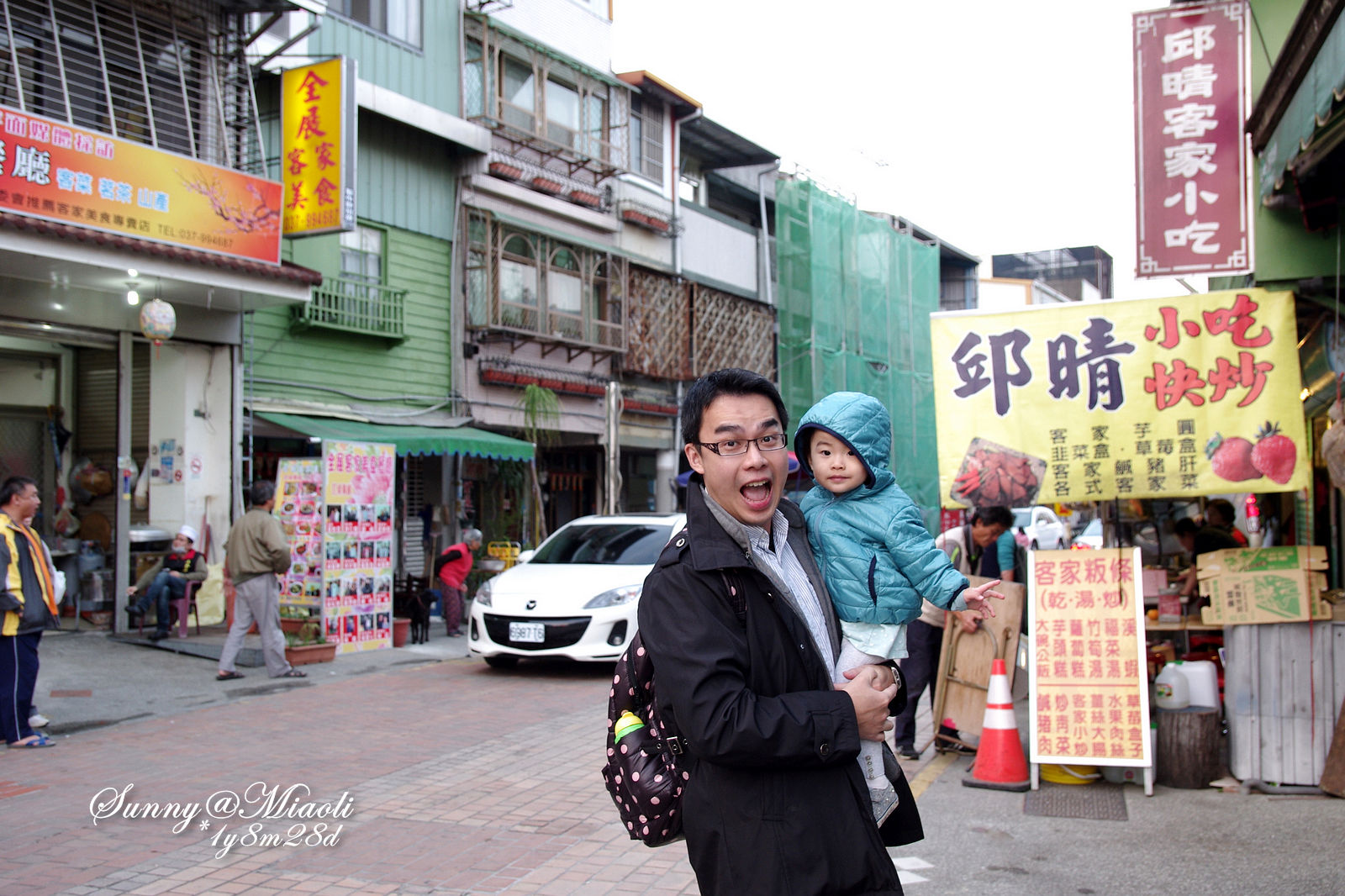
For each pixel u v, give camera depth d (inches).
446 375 660.1
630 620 385.7
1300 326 299.0
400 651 453.1
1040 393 250.7
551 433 737.6
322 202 477.4
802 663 85.4
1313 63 209.0
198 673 379.2
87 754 264.5
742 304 931.3
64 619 460.4
